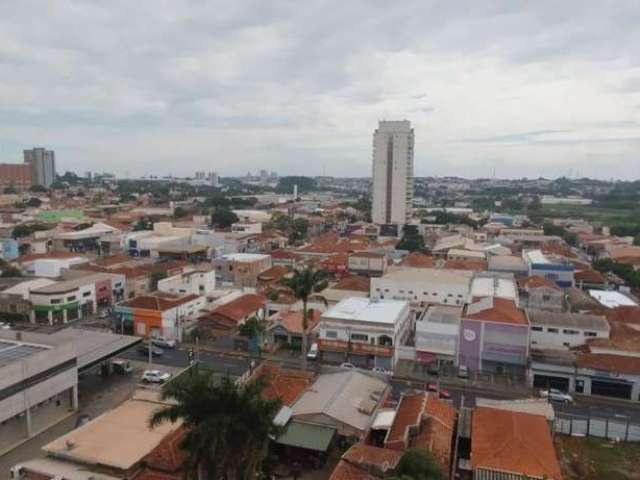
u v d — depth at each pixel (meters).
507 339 72.81
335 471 40.62
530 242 188.38
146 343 82.44
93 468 41.62
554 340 76.94
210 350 80.88
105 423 47.66
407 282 99.31
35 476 41.22
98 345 68.62
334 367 67.00
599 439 54.81
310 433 48.88
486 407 53.16
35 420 54.59
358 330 74.81
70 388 59.09
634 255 152.12
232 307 90.75
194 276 100.88
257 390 37.06
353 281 108.19
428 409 51.75
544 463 43.19
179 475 39.91
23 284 100.44
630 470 48.78
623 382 65.75
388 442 45.91
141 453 42.62
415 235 199.38
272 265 137.62
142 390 56.62
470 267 126.44
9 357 54.22
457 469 45.78
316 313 91.38
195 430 34.00
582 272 126.75
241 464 34.97
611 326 82.31
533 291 100.75
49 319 93.62
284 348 82.00
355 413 52.12
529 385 69.00
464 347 74.50
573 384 67.50
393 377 71.19
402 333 81.06
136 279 113.75
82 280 104.06
